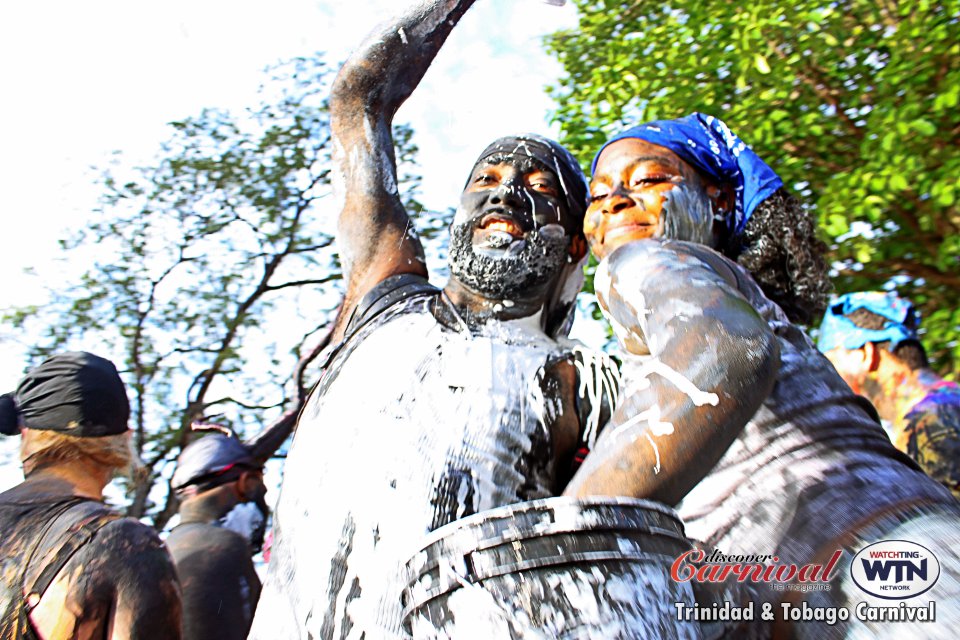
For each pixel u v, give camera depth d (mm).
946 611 1404
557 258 2326
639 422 1372
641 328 1509
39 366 2375
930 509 1535
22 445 2344
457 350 2086
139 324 10148
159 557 2164
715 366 1354
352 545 1867
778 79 6008
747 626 1492
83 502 2203
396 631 1764
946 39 5609
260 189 10562
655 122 2010
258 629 1970
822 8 5848
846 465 1609
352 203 2670
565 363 2117
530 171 2373
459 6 2785
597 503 1345
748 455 1649
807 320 2041
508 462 1950
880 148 5555
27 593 2035
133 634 2041
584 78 7059
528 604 1297
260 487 3229
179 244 10422
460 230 2316
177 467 3143
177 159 10422
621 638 1285
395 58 2758
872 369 3182
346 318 2541
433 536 1401
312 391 2277
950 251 5703
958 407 2982
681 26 6484
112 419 2375
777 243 1984
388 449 1938
